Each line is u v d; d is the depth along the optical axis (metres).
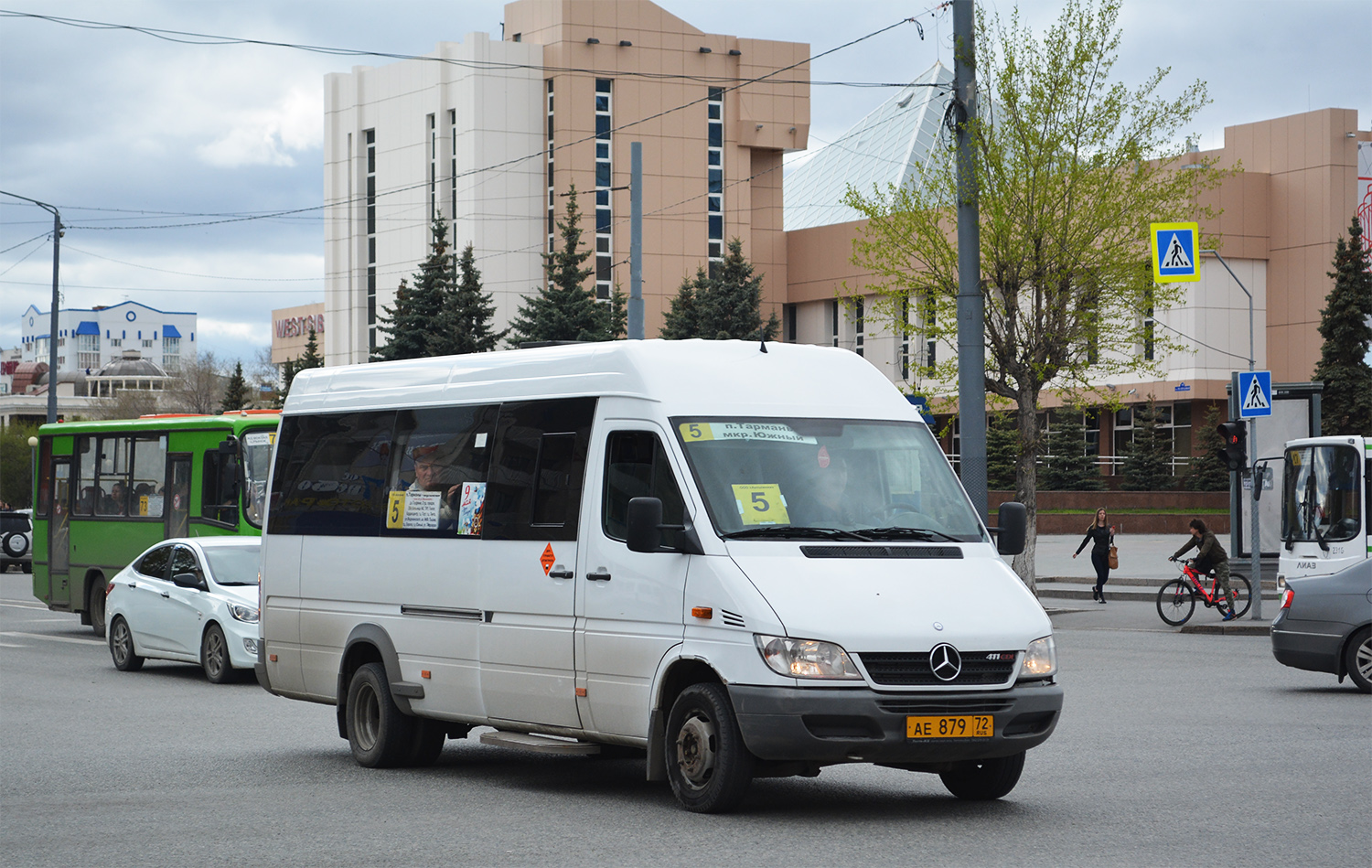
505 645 10.19
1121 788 10.02
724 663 8.62
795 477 9.33
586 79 84.06
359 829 8.76
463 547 10.64
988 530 9.65
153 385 170.75
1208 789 9.93
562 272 59.59
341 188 91.56
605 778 10.86
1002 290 29.89
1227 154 79.62
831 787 10.23
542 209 84.88
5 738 13.10
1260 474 26.30
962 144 22.33
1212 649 21.64
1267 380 26.28
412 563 11.08
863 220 87.06
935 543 9.20
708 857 7.76
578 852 7.96
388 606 11.30
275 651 12.41
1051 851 7.91
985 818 8.91
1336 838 8.27
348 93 91.00
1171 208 30.77
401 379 11.71
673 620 9.01
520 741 9.94
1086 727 13.11
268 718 14.62
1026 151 29.12
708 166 86.94
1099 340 30.30
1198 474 70.88
